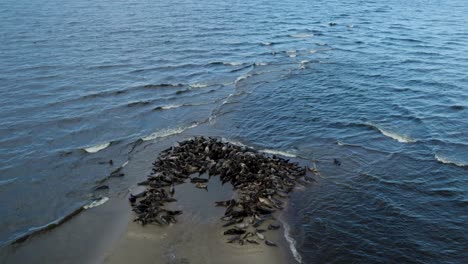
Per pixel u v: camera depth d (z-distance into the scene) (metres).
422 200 18.28
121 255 14.76
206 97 32.19
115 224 16.75
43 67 38.47
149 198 17.75
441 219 17.00
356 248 15.26
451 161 21.55
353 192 18.69
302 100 31.14
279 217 16.61
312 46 49.62
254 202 17.16
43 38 49.78
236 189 18.33
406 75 36.72
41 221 17.31
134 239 15.50
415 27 61.59
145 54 44.50
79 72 37.50
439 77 35.88
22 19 62.44
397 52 45.34
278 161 20.45
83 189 19.62
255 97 32.06
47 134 25.38
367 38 53.97
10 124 26.52
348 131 25.50
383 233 16.11
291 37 55.22
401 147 23.25
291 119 27.58
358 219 16.84
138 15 70.19
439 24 63.91
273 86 34.62
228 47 48.78
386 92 32.44
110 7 78.69
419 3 92.81
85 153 23.17
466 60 41.34
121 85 34.41
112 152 23.28
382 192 18.78
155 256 14.62
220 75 37.91
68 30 55.16
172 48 47.44
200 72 38.69
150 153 23.11
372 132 25.28
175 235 15.59
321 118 27.61
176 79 36.47
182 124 27.14
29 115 27.97
